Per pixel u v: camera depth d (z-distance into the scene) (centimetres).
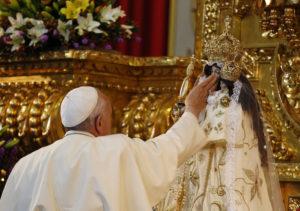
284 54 763
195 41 859
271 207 503
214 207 481
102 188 428
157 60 749
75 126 464
